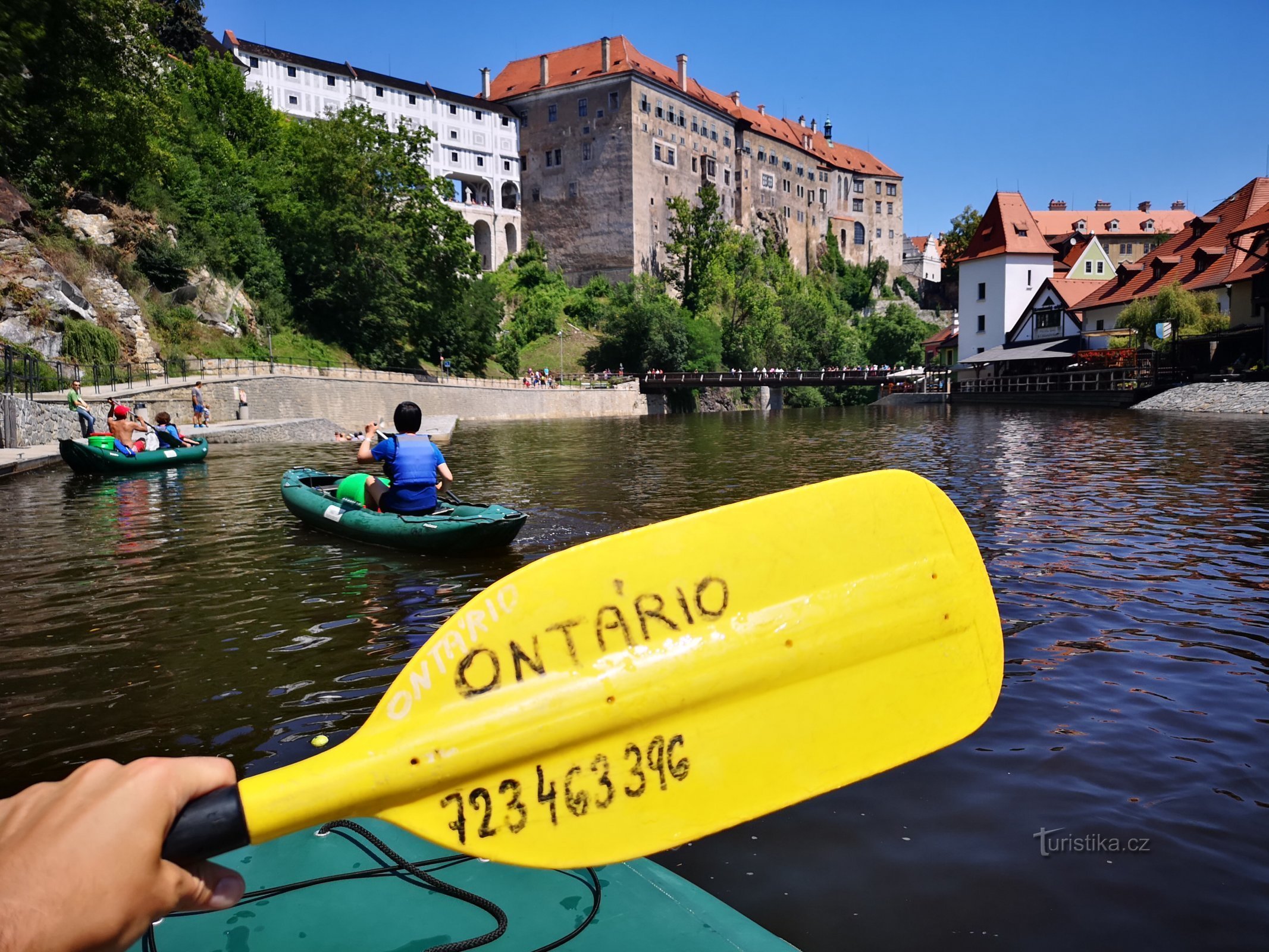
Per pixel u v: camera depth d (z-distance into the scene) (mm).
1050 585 6051
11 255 27766
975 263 57312
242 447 22750
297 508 9070
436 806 944
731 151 89438
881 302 112500
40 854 621
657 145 76625
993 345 56719
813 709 1143
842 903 2322
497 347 63531
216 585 6344
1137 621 5137
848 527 1193
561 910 1923
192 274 39469
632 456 19703
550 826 1006
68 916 607
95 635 5102
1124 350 41750
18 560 7273
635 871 2102
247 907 1920
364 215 48406
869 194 114312
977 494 10922
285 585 6340
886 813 2811
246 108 52031
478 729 979
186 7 51188
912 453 18812
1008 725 3562
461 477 14617
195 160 45031
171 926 1853
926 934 2189
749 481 13797
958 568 1246
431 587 6262
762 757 1112
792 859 2545
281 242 47969
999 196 56844
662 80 76438
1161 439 19500
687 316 74438
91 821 652
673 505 10750
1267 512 9031
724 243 81125
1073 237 76125
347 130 47312
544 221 77562
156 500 11117
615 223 74000
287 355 43250
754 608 1138
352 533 8148
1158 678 4156
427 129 50406
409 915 1894
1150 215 85625
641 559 1107
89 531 8766
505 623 1033
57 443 19609
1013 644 4742
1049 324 52500
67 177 33875
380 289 49188
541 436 30266
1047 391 46969
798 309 86250
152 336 34406
